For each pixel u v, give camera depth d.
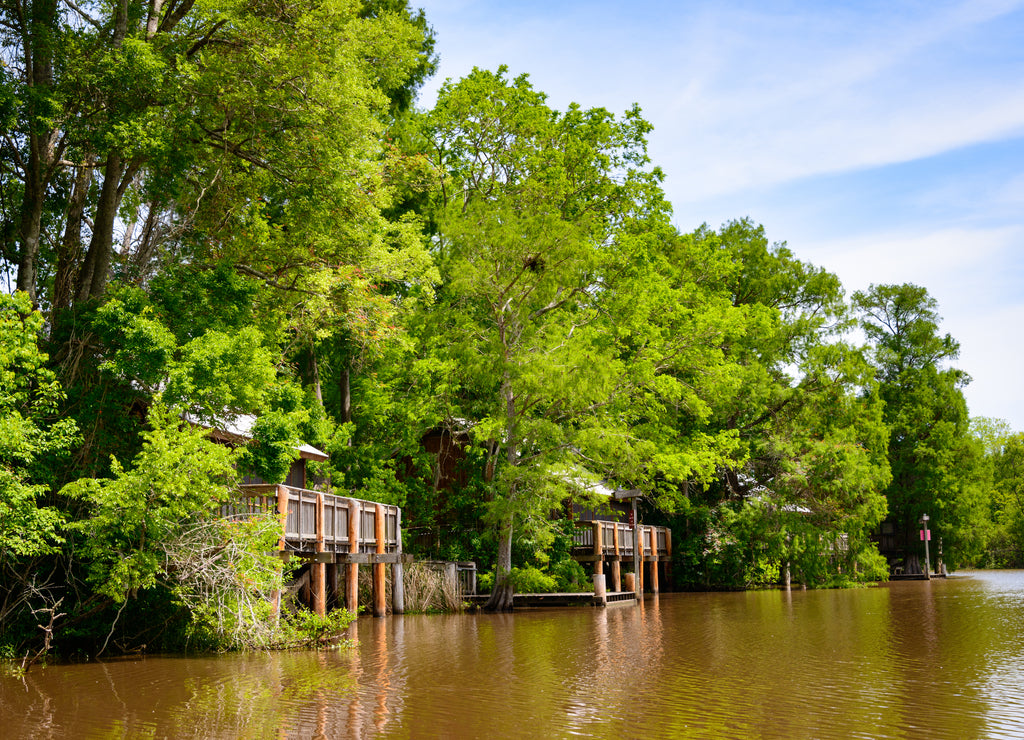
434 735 9.37
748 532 41.41
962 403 61.84
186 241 22.94
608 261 31.58
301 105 20.05
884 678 13.04
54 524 15.01
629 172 36.28
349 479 31.25
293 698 11.42
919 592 38.91
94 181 22.97
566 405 29.09
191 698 11.42
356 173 22.11
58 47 18.83
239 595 15.81
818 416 44.12
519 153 35.38
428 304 29.41
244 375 18.17
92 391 17.48
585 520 35.44
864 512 43.34
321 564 19.70
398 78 25.02
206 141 20.59
